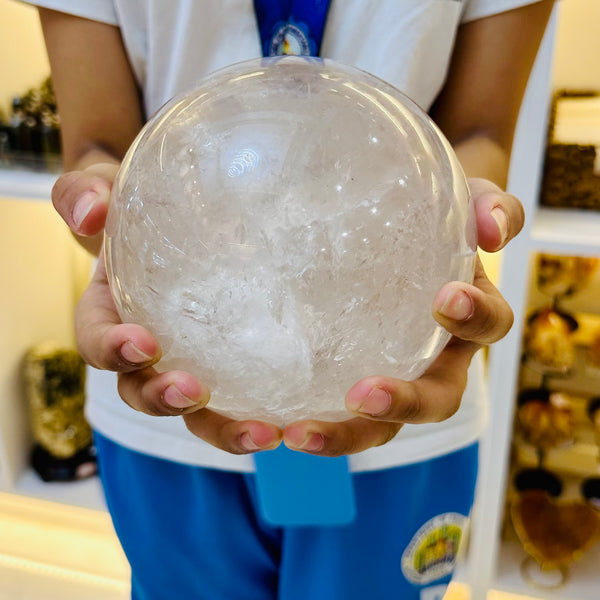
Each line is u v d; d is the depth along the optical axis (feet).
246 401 0.80
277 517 1.35
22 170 2.63
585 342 2.49
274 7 1.35
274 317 0.73
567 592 2.49
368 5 1.32
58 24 1.39
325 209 0.72
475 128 1.47
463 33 1.45
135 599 1.63
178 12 1.34
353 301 0.73
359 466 1.40
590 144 2.26
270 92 0.79
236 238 0.72
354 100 0.79
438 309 0.76
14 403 2.88
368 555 1.49
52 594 2.85
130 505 1.57
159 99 1.46
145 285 0.77
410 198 0.75
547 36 1.90
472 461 1.57
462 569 2.63
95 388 1.56
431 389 0.85
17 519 3.23
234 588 1.56
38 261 2.91
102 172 1.06
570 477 2.63
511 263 2.10
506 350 2.20
